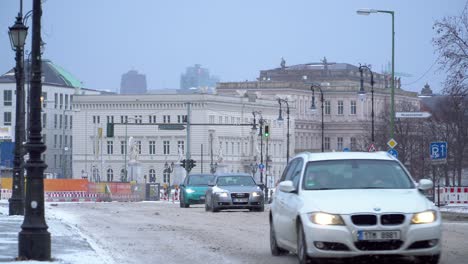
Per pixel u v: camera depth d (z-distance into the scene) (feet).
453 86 232.12
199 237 120.16
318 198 79.56
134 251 100.17
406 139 438.81
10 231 122.42
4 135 475.72
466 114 387.14
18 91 173.06
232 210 219.82
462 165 405.18
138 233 129.29
